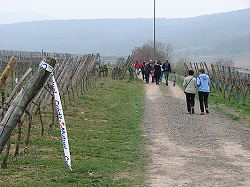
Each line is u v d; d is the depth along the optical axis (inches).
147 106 979.3
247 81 1190.3
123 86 1491.1
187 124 732.7
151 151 516.1
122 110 885.8
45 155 450.3
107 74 1942.7
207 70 1528.1
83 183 361.4
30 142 495.5
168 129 678.5
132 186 367.9
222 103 1081.4
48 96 684.1
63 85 794.8
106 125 689.6
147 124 722.2
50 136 548.4
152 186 370.9
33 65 1050.1
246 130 684.7
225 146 557.6
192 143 572.7
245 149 541.0
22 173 376.2
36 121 625.6
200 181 391.5
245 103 1071.6
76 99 962.7
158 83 1673.2
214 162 468.1
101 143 543.2
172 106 991.6
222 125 729.6
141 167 435.2
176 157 488.4
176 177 402.9
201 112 866.1
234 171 431.2
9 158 418.6
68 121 690.2
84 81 1174.3
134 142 566.6
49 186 340.2
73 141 539.2
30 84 267.9
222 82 1330.0
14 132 533.6
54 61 271.0
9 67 302.0
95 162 434.3
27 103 269.0
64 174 379.6
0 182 344.5
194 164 456.4
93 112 811.4
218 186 377.4
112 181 377.7
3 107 387.9
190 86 869.8
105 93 1182.3
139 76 2170.3
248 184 386.3
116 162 448.5
